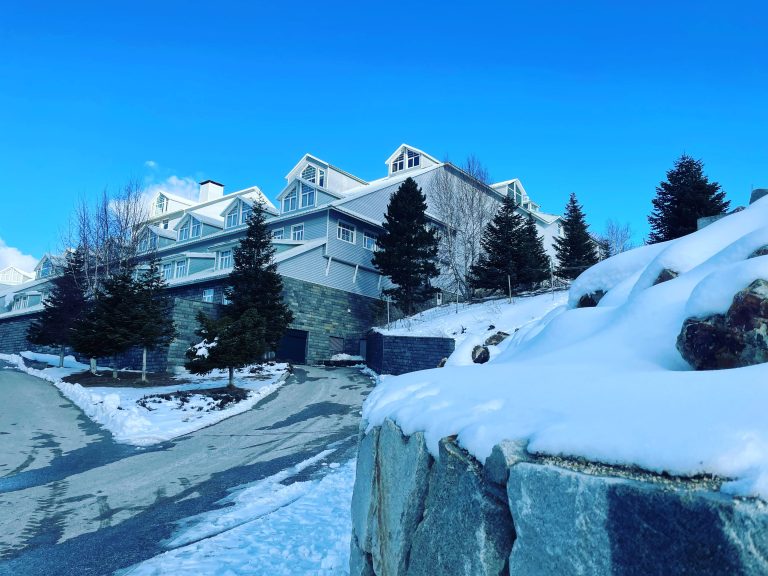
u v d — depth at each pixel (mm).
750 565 1125
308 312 30688
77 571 5727
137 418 14664
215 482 9570
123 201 34188
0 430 14320
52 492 9141
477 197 38094
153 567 5359
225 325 19828
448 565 2033
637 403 1744
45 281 44312
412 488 2473
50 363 31109
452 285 35750
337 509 7254
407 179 32750
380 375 23250
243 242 27844
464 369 3338
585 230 36562
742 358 2590
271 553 5594
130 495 8914
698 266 3941
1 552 6414
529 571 1617
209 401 17297
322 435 13320
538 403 2119
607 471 1498
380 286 35906
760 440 1291
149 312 22812
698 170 27188
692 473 1319
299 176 38562
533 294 29094
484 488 1921
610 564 1383
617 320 3863
